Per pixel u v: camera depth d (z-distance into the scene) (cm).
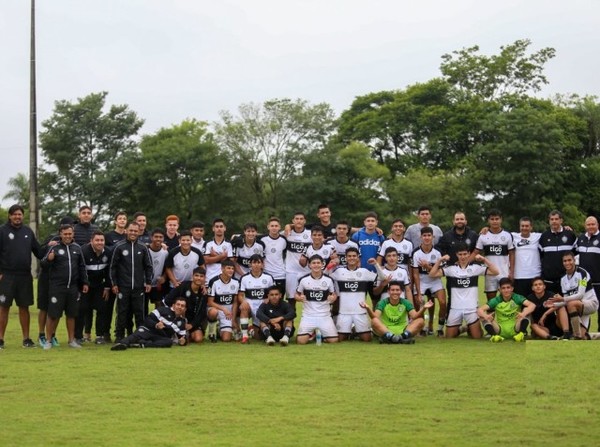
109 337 1677
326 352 1492
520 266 1708
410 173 6353
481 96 7069
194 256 1691
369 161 6328
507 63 7006
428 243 1742
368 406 1030
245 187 6369
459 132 6588
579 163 6431
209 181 6241
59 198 6488
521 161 5941
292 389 1135
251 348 1561
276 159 6322
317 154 6238
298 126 6362
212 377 1224
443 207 6019
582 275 1625
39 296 1598
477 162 6156
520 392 1113
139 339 1577
